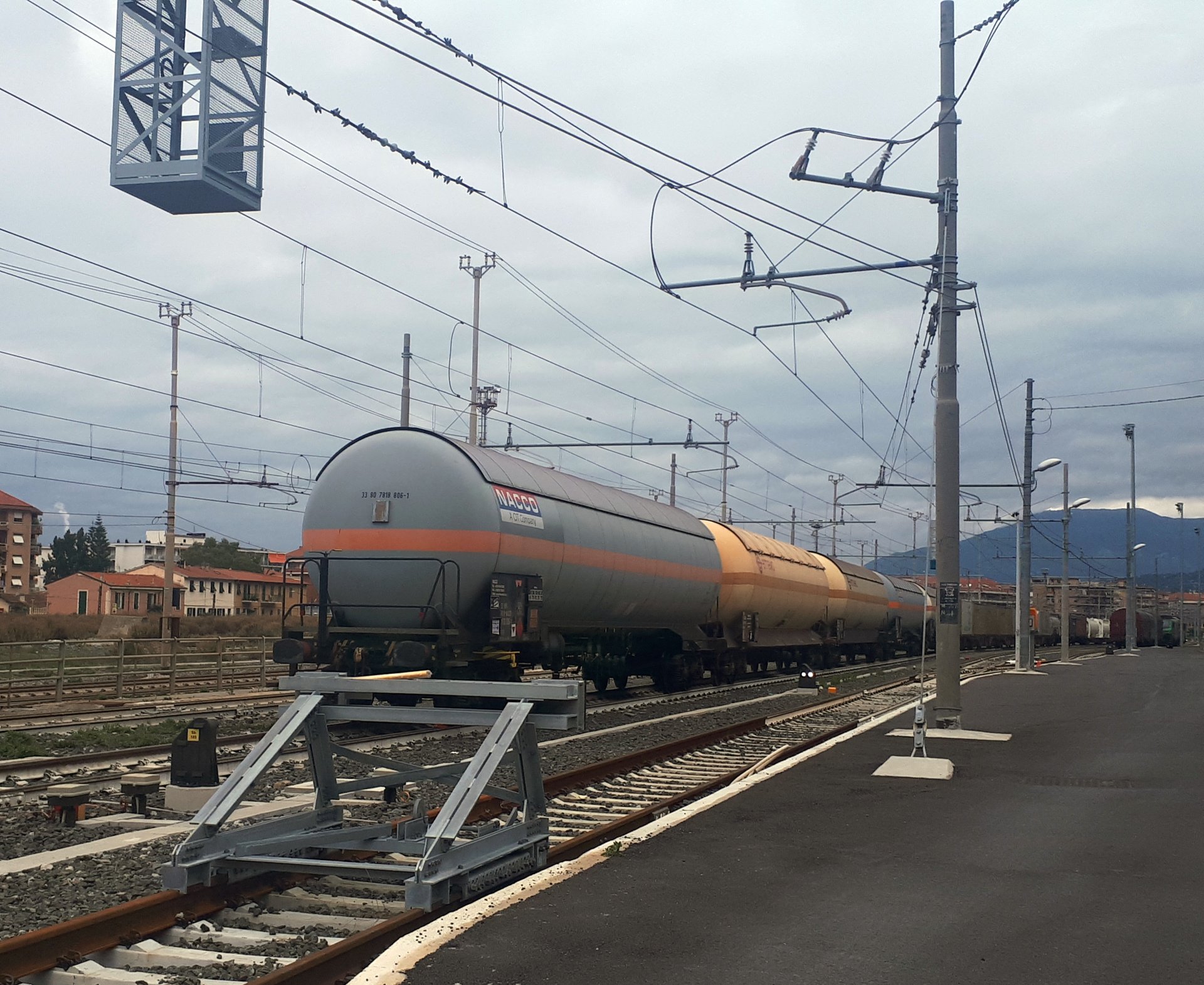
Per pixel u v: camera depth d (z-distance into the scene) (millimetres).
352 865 7133
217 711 21047
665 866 8039
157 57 11117
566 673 29672
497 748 7578
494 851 7691
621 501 24703
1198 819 10125
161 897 6684
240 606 90250
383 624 17984
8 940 5676
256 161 11664
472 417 41438
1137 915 6801
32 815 10109
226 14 11188
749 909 6875
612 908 6883
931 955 5984
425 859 6793
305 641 18031
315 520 18250
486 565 17797
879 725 19328
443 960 5820
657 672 28719
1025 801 11070
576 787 12602
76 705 22281
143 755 14836
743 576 31062
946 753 15195
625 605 23922
